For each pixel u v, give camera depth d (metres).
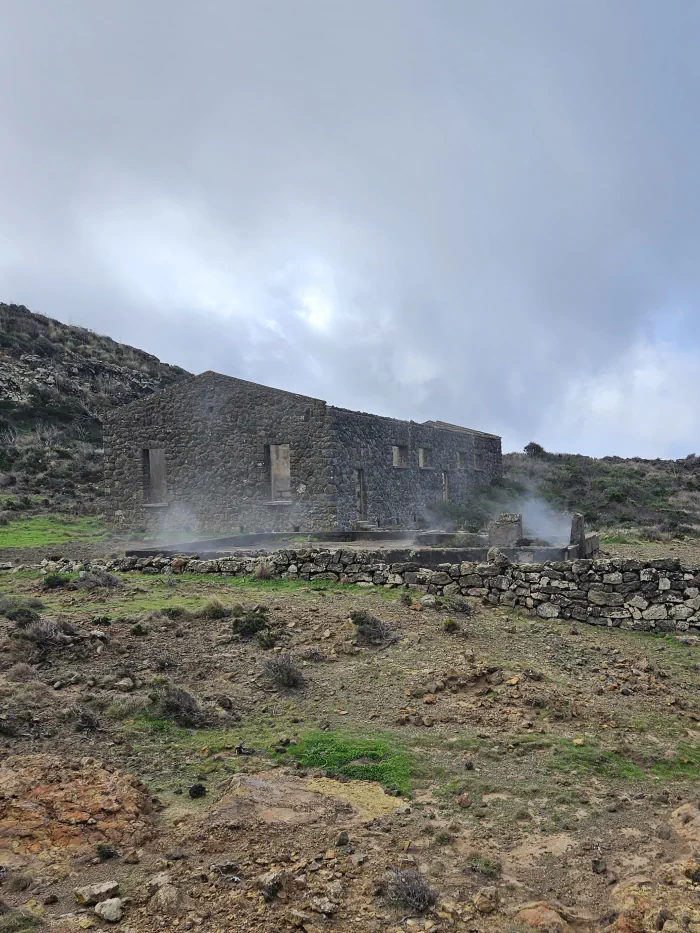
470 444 43.41
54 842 4.70
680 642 11.40
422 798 5.86
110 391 63.19
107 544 23.70
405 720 7.48
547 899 4.45
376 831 5.17
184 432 30.39
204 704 7.60
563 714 7.76
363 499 30.09
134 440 31.28
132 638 9.62
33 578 14.72
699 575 11.91
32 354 62.91
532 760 6.67
